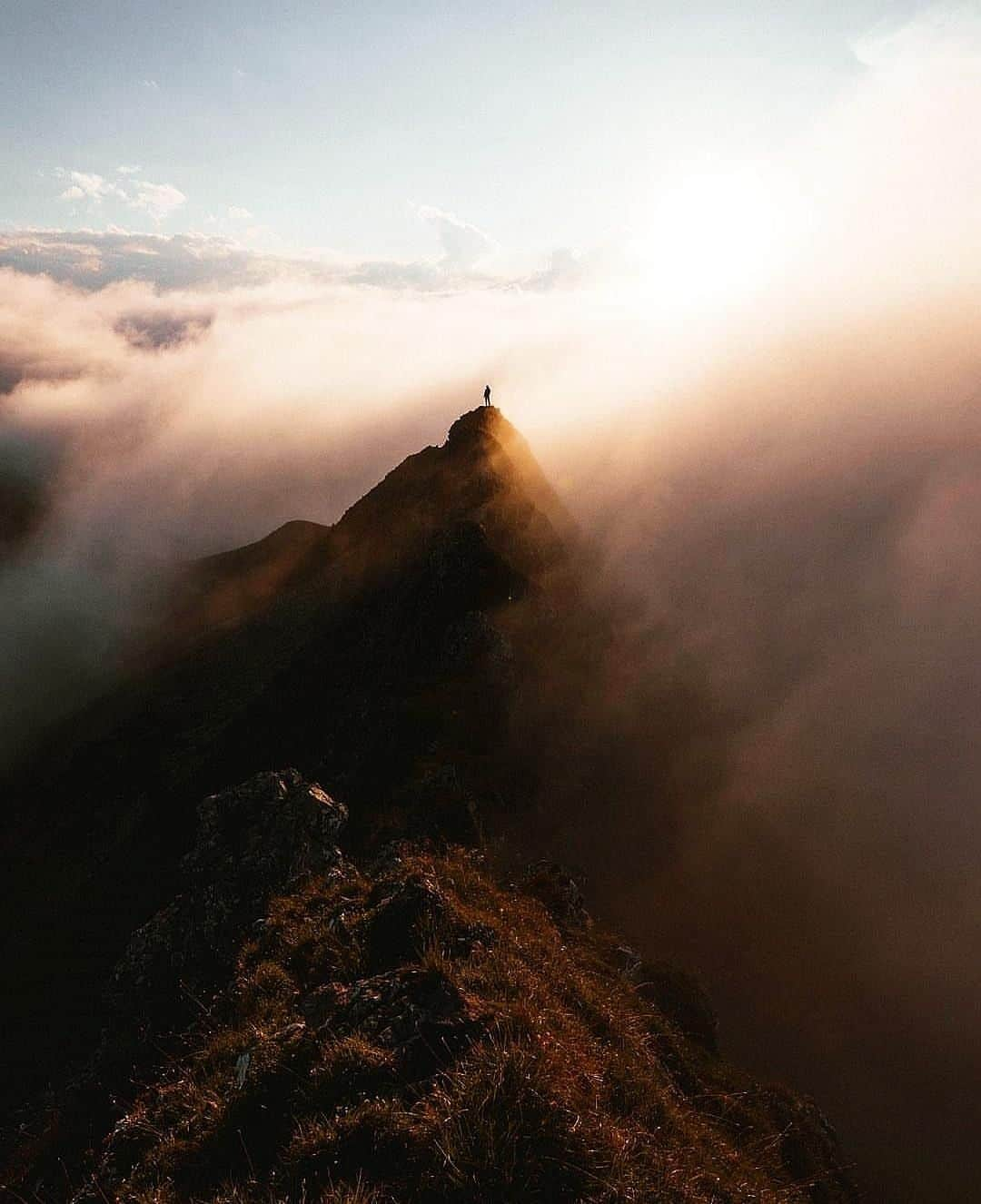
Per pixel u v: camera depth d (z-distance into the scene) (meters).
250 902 20.58
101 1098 16.12
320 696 81.75
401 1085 8.42
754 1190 9.16
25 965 64.50
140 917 70.19
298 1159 7.62
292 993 11.97
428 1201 6.95
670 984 22.48
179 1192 8.28
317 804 22.86
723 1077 17.75
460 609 68.12
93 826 86.56
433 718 52.44
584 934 21.83
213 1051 11.20
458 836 37.56
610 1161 7.50
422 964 10.55
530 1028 9.32
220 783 79.25
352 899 14.45
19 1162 15.41
